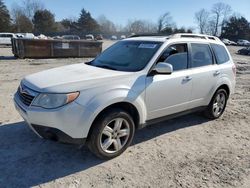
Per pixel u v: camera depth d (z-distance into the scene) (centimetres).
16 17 7688
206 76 505
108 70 413
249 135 508
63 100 337
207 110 556
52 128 339
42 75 398
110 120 370
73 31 8744
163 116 450
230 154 427
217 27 9594
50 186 325
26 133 464
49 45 1797
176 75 448
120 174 356
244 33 9156
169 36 475
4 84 870
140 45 463
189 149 437
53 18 8606
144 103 407
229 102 736
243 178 360
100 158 384
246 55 3102
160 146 441
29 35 4366
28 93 360
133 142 450
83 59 1827
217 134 505
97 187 327
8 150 404
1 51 2425
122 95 372
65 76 381
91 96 350
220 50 561
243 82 1076
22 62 1548
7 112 569
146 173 361
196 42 502
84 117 344
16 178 337
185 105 480
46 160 380
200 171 372
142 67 413
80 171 358
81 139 352
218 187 338
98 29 9862
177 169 374
